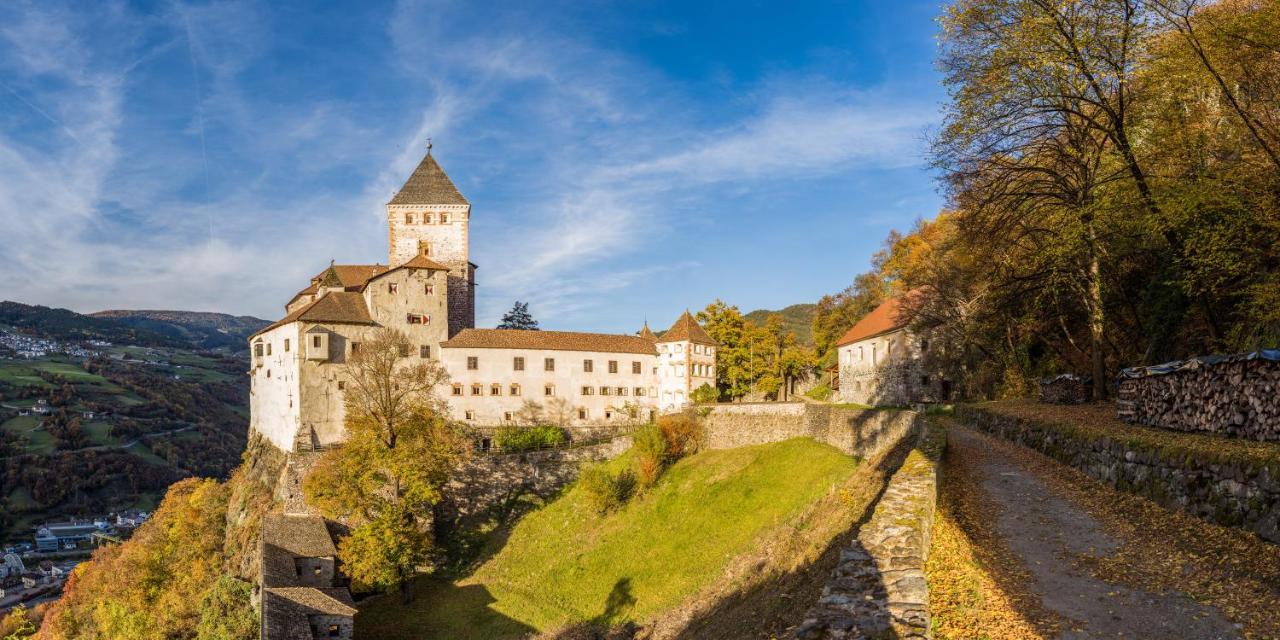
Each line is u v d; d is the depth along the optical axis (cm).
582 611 4106
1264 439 1772
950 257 6006
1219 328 3062
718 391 8438
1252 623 1123
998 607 1262
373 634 4369
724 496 4794
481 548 5712
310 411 6506
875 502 2548
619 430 7481
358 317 6869
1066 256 3456
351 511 5288
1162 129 3036
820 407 5291
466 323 8281
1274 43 2372
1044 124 3322
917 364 6028
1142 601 1258
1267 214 2462
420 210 8294
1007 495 2119
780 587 2341
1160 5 2752
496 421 7262
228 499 7056
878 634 1014
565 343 7675
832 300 10150
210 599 5078
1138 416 2566
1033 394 4697
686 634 2756
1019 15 3092
